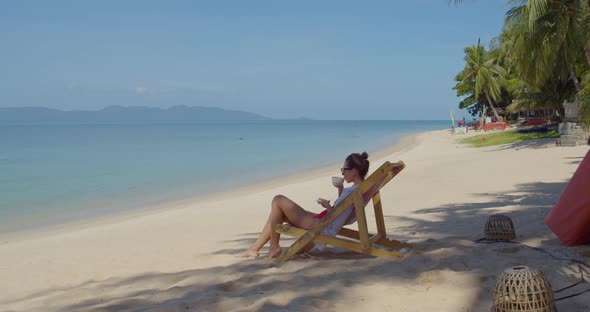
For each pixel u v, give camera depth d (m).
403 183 14.38
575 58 22.03
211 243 7.34
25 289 5.28
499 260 4.44
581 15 16.25
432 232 6.61
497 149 26.61
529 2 15.95
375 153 35.19
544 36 18.39
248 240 7.36
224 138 70.56
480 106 79.25
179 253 6.54
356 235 5.20
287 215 5.09
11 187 19.50
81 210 14.44
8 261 7.20
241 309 3.54
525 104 36.72
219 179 21.44
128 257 6.62
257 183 19.64
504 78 54.84
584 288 3.46
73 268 6.17
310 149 42.19
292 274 4.43
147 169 26.00
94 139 70.12
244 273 4.62
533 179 12.73
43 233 11.17
